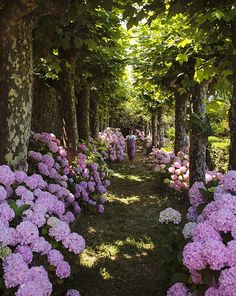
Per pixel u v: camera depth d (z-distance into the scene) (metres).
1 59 3.72
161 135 14.57
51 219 2.94
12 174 3.26
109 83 9.13
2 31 3.66
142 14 3.47
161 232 5.63
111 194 8.74
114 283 3.94
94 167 6.85
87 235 5.43
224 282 1.98
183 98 8.94
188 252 2.21
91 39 5.00
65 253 3.06
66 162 5.58
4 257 2.43
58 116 7.93
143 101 13.86
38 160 4.68
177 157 8.78
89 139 9.32
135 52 7.39
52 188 4.11
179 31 5.71
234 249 2.10
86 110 8.94
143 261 4.57
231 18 3.40
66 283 3.58
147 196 8.65
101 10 5.19
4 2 3.62
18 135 3.79
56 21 4.24
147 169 13.70
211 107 5.48
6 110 3.74
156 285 3.77
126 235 5.57
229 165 3.56
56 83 7.59
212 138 11.43
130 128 30.73
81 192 6.18
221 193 2.78
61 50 6.35
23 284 2.31
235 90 3.68
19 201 3.07
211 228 2.33
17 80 3.74
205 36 4.38
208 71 4.71
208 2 3.49
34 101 7.04
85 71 7.64
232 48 4.50
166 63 6.65
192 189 3.12
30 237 2.62
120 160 15.33
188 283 2.65
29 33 3.81
